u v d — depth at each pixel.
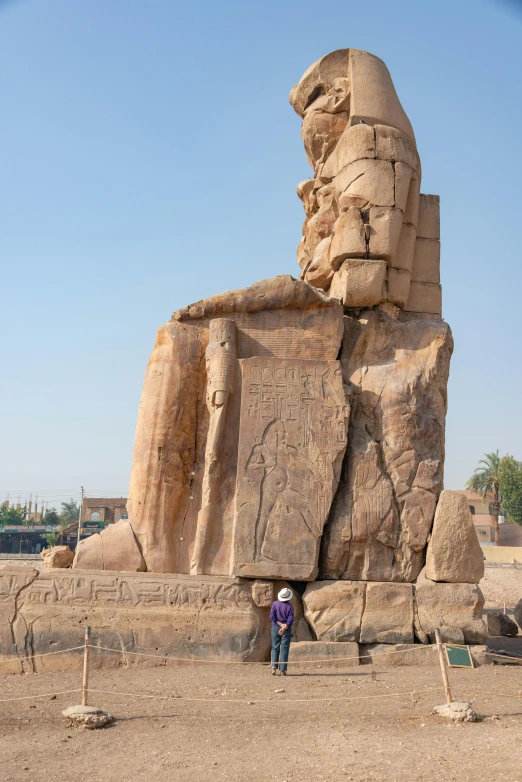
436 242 11.66
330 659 9.06
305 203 13.05
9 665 8.66
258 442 9.77
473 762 5.16
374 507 9.80
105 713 6.21
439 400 10.44
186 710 6.59
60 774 5.07
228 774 5.05
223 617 9.14
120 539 9.59
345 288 10.70
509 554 35.53
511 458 46.91
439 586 9.60
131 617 8.99
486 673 8.52
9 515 53.56
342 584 9.52
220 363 9.90
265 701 6.90
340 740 5.70
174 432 9.94
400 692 7.30
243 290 10.32
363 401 10.37
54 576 9.05
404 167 11.02
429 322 10.86
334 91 11.95
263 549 9.45
